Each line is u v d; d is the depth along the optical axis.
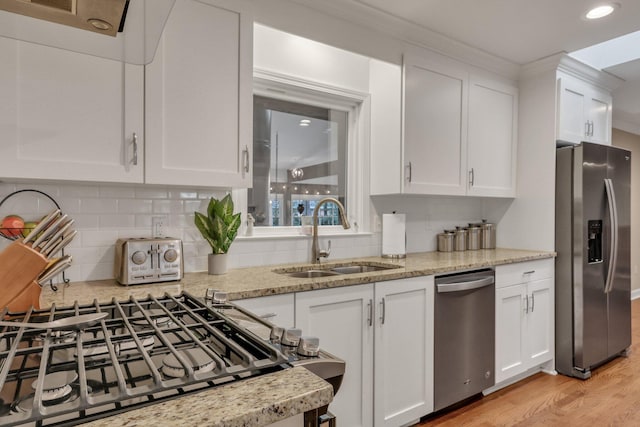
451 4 2.17
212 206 1.96
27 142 1.38
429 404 2.17
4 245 1.58
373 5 2.17
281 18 1.98
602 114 3.33
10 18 0.95
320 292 1.78
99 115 1.50
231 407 0.55
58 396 0.60
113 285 1.66
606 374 2.87
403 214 2.66
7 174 1.34
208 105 1.73
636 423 2.17
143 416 0.53
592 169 2.84
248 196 2.35
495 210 3.31
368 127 2.73
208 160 1.74
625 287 3.16
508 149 3.06
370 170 2.73
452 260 2.51
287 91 2.45
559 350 2.89
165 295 1.31
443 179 2.64
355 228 2.73
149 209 1.93
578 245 2.79
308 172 2.60
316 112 2.63
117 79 1.54
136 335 0.79
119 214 1.85
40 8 0.89
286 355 0.75
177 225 2.01
